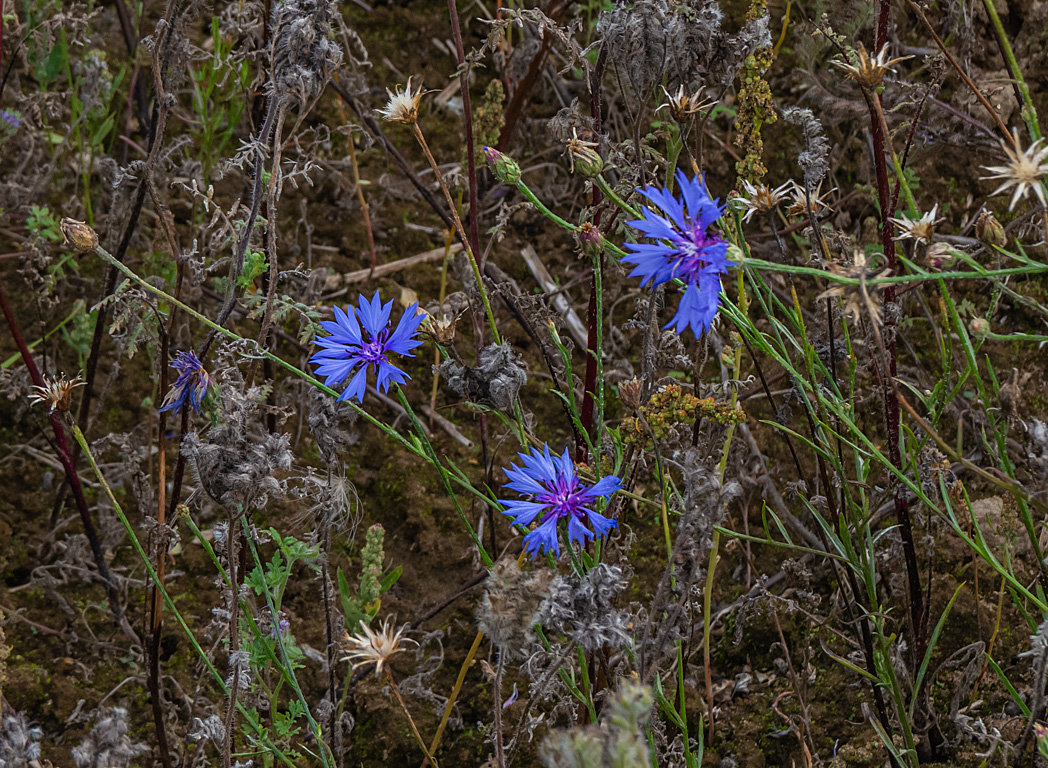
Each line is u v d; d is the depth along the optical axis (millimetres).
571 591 1133
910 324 1398
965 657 1301
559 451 1394
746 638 1333
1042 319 1414
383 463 1396
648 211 1134
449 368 1185
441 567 1366
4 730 1195
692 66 1227
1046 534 1324
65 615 1348
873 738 1290
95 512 1379
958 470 1355
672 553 1161
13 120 1419
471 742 1311
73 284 1434
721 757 1297
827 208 1252
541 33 1408
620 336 1435
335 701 1300
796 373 1216
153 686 1262
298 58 1194
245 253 1228
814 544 1348
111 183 1416
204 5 1289
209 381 1190
